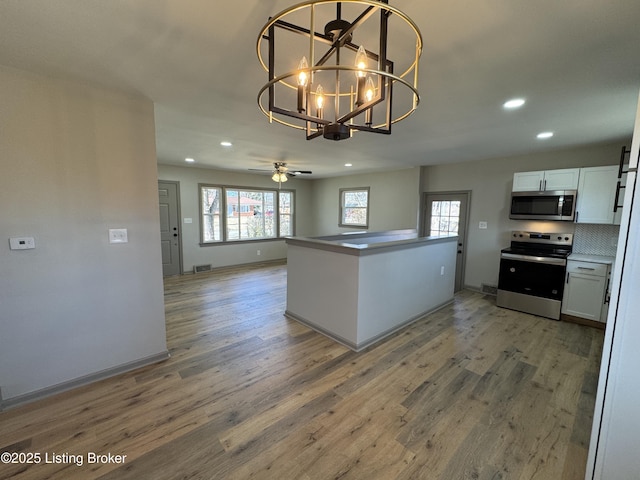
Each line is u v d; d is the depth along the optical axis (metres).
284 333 3.36
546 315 3.88
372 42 1.57
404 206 6.18
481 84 2.05
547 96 2.23
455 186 5.28
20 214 2.01
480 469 1.63
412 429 1.92
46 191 2.09
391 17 1.34
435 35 1.50
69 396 2.21
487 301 4.56
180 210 6.24
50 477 1.56
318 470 1.62
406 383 2.42
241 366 2.66
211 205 6.77
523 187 4.18
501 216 4.72
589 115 2.63
